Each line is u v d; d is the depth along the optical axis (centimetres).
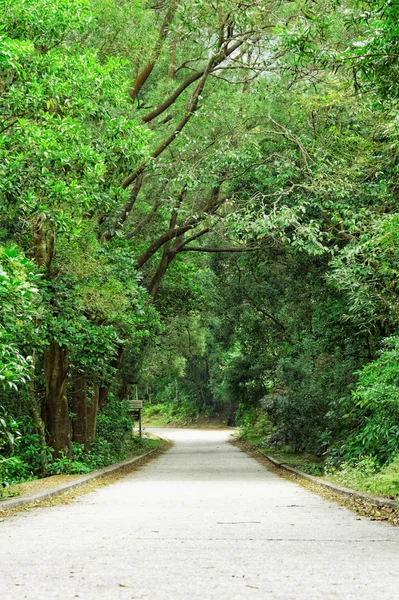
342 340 2214
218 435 6044
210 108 2298
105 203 1684
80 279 1825
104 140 1711
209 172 2233
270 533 811
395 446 1522
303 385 2625
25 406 2006
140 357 3347
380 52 977
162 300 3456
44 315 1698
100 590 490
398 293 1502
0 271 1071
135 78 2444
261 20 2084
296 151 2194
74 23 1575
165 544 721
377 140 1736
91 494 1434
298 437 2684
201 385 8288
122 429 3212
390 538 770
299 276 2650
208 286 3519
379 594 475
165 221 2959
